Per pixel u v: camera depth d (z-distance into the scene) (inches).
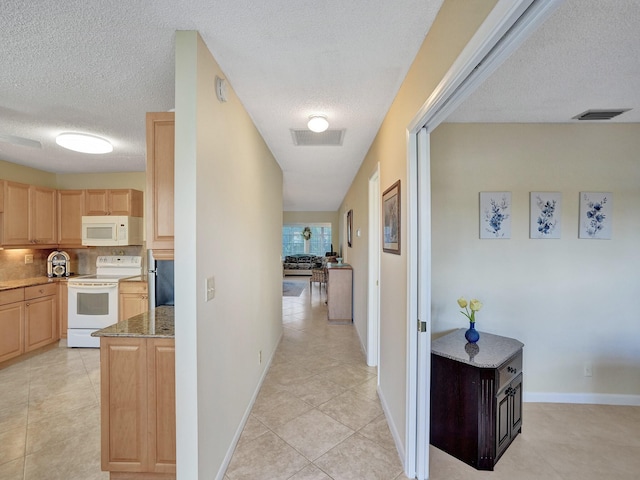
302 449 75.4
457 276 98.0
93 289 146.7
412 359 66.7
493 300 98.0
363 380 113.7
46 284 146.2
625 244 96.5
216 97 64.2
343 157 140.9
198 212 55.2
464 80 44.5
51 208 155.3
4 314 127.4
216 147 64.4
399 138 76.2
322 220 430.0
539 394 97.9
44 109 86.8
